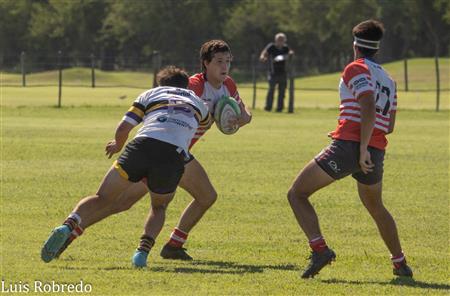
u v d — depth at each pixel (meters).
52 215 30.77
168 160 21.73
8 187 36.84
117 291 19.91
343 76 21.36
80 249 25.08
